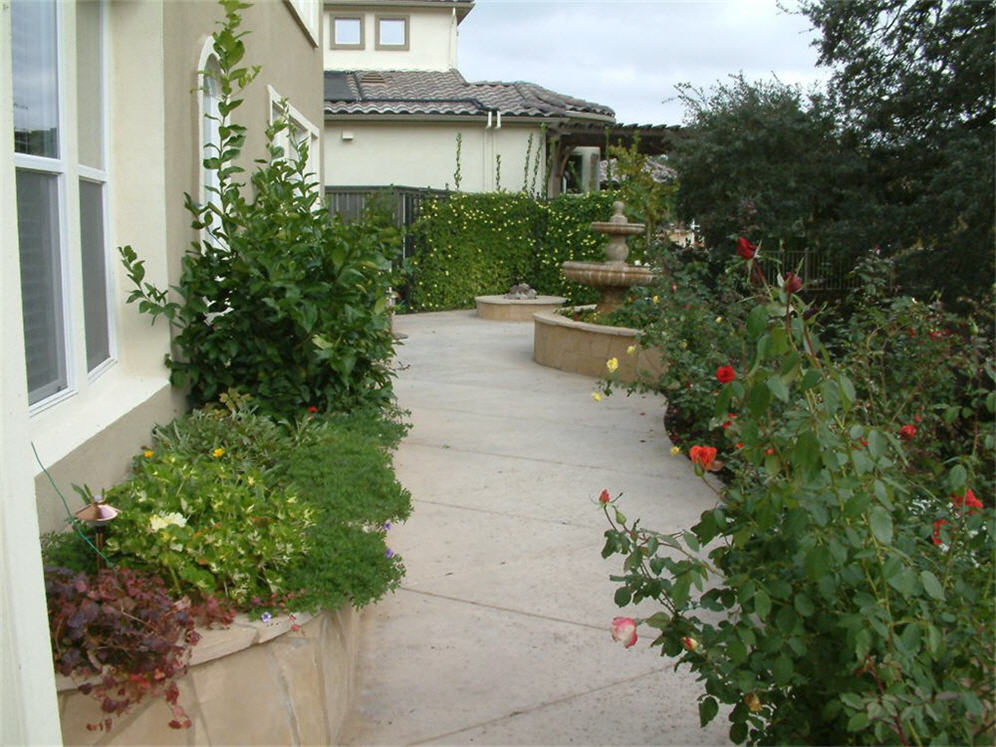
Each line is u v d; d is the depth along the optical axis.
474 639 4.17
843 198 15.04
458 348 13.10
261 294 5.45
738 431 2.70
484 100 20.20
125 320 5.07
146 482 3.59
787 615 2.39
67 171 4.02
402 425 6.48
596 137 20.70
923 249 12.94
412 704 3.64
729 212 15.23
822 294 15.04
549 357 11.45
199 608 3.00
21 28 3.56
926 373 5.46
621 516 2.74
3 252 2.14
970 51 12.67
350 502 4.24
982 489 3.64
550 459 7.05
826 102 15.10
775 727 2.59
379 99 19.80
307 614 3.21
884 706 2.12
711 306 7.89
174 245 5.29
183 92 5.49
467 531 5.47
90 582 2.86
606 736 3.42
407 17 23.06
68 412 4.04
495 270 18.91
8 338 2.15
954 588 2.47
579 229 19.00
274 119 8.47
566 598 4.59
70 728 2.67
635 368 9.42
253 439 4.98
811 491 2.37
